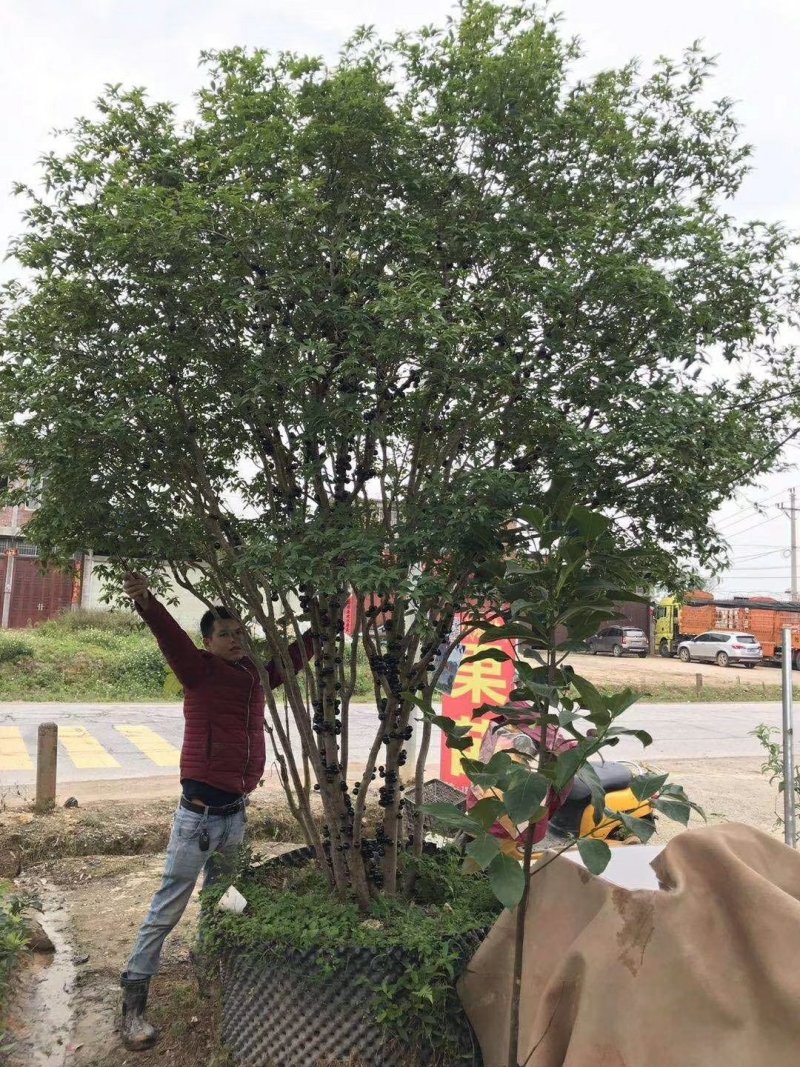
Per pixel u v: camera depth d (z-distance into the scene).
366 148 2.79
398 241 2.76
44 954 3.90
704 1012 1.92
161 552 2.94
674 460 2.76
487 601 2.91
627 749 11.59
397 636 3.04
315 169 2.82
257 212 2.56
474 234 2.79
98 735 10.71
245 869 3.21
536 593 2.40
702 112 3.14
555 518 2.43
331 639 3.00
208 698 3.21
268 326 2.80
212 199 2.52
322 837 3.56
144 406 2.62
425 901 3.12
